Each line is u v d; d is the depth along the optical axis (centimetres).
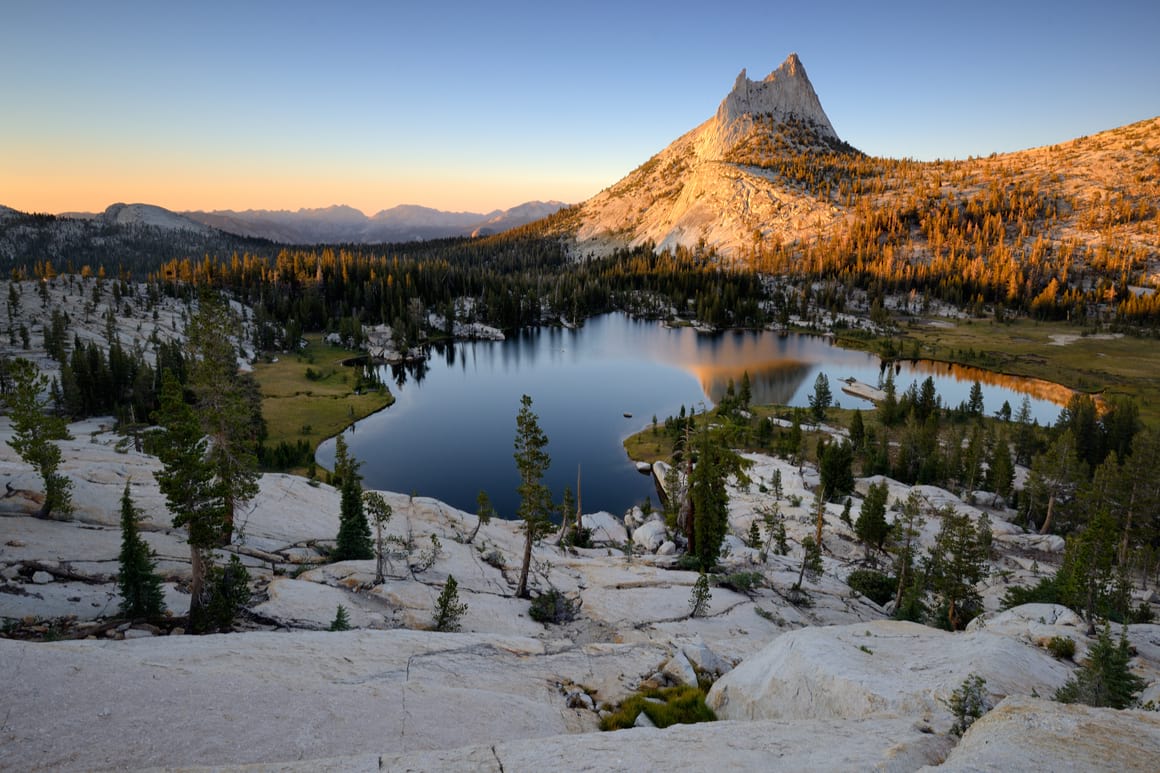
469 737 1583
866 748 1119
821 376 13188
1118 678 1816
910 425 10906
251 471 3888
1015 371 17500
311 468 8788
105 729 1255
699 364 18788
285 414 12281
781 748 1137
